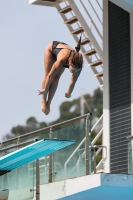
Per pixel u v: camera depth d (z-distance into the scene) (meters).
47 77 22.84
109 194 28.62
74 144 28.86
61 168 29.39
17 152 25.56
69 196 28.61
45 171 30.30
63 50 22.88
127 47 35.56
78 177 28.14
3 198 28.38
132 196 29.11
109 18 37.03
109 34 36.91
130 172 28.48
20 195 29.06
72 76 23.09
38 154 26.52
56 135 29.80
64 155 29.33
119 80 35.78
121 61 35.81
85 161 27.98
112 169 35.16
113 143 35.44
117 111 35.59
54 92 23.48
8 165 27.06
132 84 34.78
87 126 28.28
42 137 30.59
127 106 35.03
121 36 36.03
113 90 36.06
